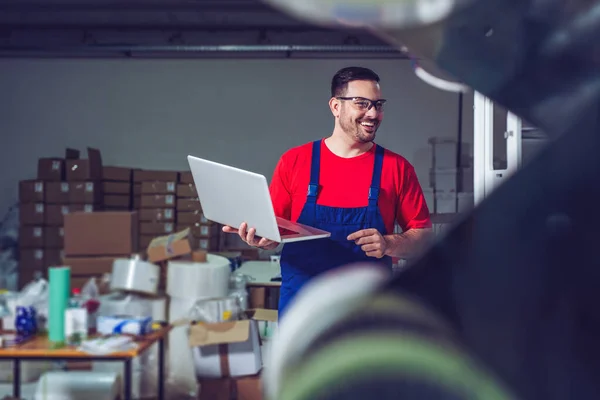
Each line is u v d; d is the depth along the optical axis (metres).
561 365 0.16
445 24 0.16
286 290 1.66
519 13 0.16
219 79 7.78
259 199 1.36
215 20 7.69
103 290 3.60
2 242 6.90
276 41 7.91
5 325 2.69
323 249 1.65
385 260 1.66
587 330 0.15
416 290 0.16
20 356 2.38
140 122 7.80
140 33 8.02
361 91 1.63
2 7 7.25
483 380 0.16
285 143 7.75
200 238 6.60
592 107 0.15
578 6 0.16
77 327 2.58
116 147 7.81
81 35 8.04
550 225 0.15
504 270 0.16
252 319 3.27
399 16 0.15
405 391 0.16
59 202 6.51
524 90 0.17
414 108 7.52
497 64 0.17
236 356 3.30
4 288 6.48
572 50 0.16
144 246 6.59
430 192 7.42
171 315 3.56
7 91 7.83
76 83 7.81
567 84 0.16
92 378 3.26
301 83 7.72
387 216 1.70
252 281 4.23
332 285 0.17
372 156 1.71
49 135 7.82
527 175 0.16
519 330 0.16
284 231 1.48
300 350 0.16
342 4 0.14
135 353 2.45
